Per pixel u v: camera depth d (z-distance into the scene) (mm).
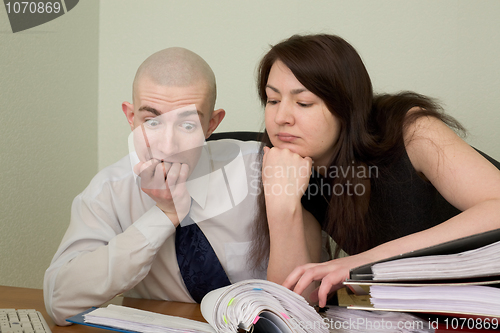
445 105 1397
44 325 582
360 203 852
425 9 1438
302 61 736
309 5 1544
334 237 889
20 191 1246
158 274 939
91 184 941
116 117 1688
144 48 1685
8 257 1192
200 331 527
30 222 1289
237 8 1615
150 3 1684
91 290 732
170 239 919
